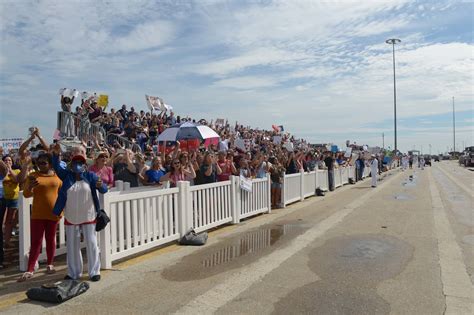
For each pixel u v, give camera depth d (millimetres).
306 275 6125
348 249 7699
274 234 9227
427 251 7527
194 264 6738
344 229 9680
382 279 5918
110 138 16219
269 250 7699
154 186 8961
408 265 6625
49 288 5129
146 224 7336
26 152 8266
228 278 5988
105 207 6328
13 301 5117
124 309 4844
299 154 16719
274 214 12336
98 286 5645
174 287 5602
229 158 12375
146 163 10992
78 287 5324
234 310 4816
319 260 6953
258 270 6387
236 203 10633
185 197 8398
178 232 8203
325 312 4738
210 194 9484
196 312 4762
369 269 6406
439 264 6676
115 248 6609
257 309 4844
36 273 6332
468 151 56406
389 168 46312
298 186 15641
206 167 10445
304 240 8523
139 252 7512
